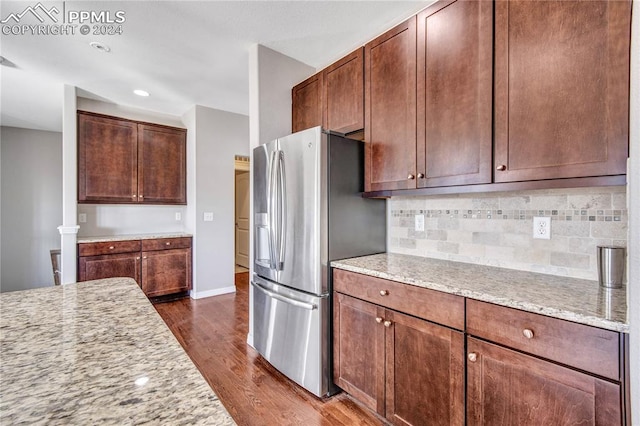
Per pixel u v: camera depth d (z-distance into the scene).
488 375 1.16
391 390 1.53
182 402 0.52
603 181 1.10
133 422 0.46
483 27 1.41
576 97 1.16
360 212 2.07
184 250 3.84
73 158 3.10
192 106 3.84
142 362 0.65
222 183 4.09
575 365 0.96
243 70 2.82
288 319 2.03
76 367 0.63
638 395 0.70
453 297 1.27
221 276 4.09
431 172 1.62
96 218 3.68
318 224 1.83
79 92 3.28
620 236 1.30
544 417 1.02
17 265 4.30
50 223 4.52
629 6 1.04
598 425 0.92
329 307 1.88
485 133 1.40
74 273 3.08
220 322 3.09
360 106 2.02
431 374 1.35
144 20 2.06
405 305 1.46
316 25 2.15
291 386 2.00
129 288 1.26
